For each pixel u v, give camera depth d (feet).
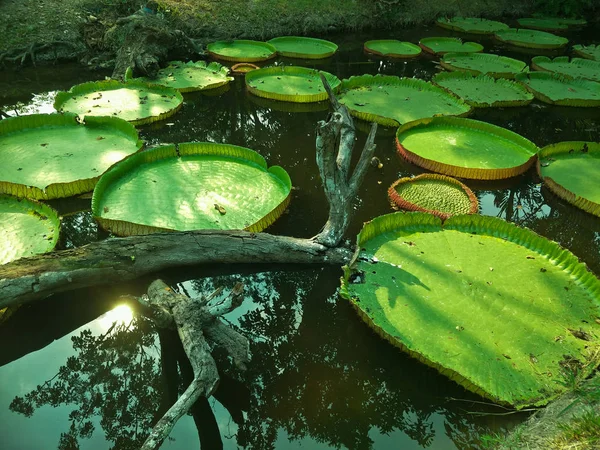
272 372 13.96
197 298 14.19
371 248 17.29
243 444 11.98
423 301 15.07
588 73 39.29
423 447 11.81
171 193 19.95
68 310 15.60
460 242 17.81
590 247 19.86
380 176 23.76
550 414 11.66
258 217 18.95
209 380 12.34
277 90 32.01
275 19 44.45
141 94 29.94
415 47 43.55
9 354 14.21
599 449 10.16
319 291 17.02
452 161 24.11
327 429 12.34
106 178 19.79
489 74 36.14
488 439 11.29
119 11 38.73
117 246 15.88
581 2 58.44
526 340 13.87
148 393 13.33
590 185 22.79
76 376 13.70
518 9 57.98
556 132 30.12
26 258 14.74
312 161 25.18
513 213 21.59
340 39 46.44
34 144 23.09
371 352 14.32
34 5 36.81
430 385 13.29
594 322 14.57
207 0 43.14
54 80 33.65
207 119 29.60
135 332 15.10
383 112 29.60
